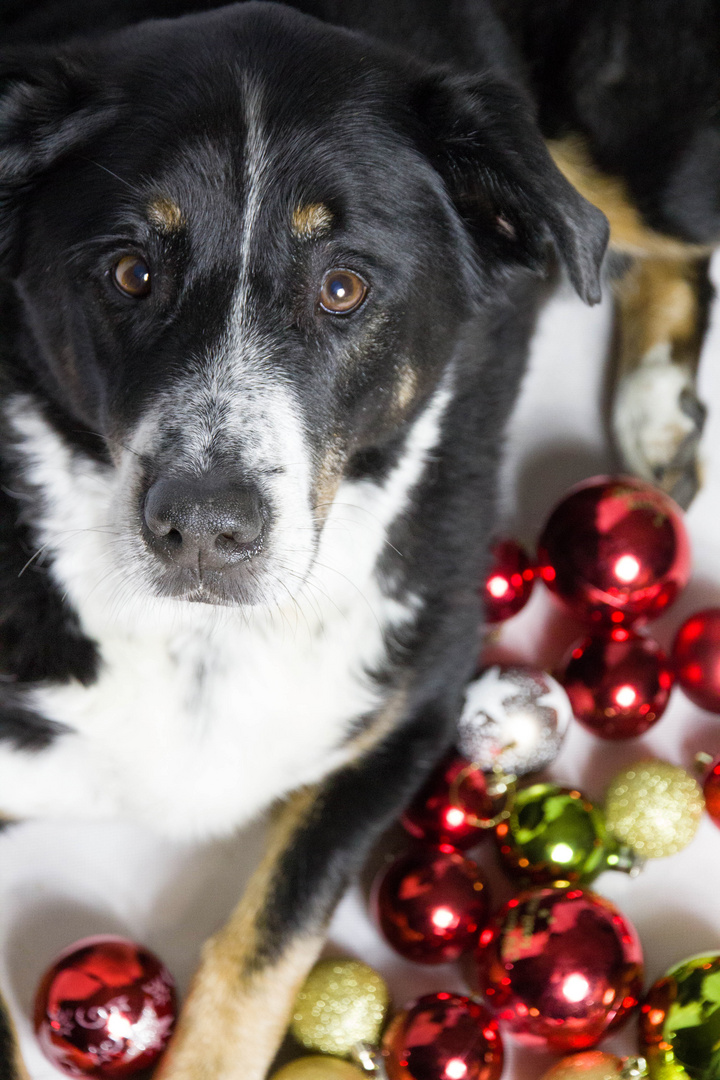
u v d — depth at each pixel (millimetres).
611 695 2242
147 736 1983
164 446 1636
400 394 1893
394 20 2197
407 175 1810
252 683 1980
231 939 2006
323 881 2037
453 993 1968
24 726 1946
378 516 1982
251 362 1669
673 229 2623
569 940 1902
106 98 1742
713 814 2197
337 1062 1888
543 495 2719
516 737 2160
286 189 1677
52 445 1857
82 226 1718
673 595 2350
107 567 1832
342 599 1984
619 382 2734
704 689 2287
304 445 1729
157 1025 1907
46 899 2203
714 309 2820
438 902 2016
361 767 2117
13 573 1881
